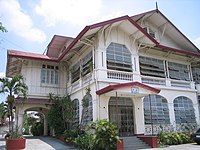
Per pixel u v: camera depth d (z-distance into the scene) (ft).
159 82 60.08
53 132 66.54
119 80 50.31
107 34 52.19
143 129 51.67
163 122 56.90
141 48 59.36
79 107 55.67
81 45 55.72
